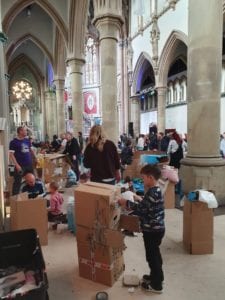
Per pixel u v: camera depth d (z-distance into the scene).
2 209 3.84
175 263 3.03
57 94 16.81
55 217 4.23
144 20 19.50
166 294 2.47
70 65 12.57
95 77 28.55
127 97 23.08
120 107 24.23
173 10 15.79
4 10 12.05
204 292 2.49
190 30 5.27
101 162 3.59
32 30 16.03
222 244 3.52
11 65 22.31
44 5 12.22
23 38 16.14
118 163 3.70
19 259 2.24
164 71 17.48
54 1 12.19
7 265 2.21
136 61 21.16
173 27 15.89
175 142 6.90
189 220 3.26
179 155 6.84
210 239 3.25
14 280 1.92
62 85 16.80
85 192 2.66
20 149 5.23
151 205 2.42
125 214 2.84
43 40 16.33
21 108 24.77
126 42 22.66
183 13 14.88
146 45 19.31
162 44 17.17
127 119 23.19
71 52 12.42
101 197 2.57
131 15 21.66
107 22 7.35
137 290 2.54
